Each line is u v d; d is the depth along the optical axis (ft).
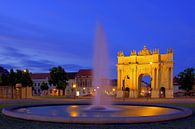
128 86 327.67
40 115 64.64
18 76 360.89
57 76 423.64
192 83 406.41
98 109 88.48
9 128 57.52
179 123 64.59
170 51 307.37
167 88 306.35
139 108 95.45
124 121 60.44
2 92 260.21
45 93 533.96
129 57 327.88
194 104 158.92
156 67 306.55
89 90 505.66
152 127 58.18
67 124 60.70
